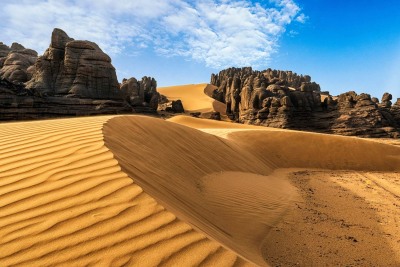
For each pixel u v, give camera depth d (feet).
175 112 225.76
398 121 183.83
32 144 20.04
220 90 311.47
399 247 20.52
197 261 9.94
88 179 14.55
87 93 130.72
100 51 143.13
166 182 19.36
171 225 11.69
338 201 33.50
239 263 10.18
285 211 26.78
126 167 16.65
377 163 69.41
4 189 13.96
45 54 136.67
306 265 16.92
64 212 12.09
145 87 248.32
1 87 102.47
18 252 10.02
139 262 9.62
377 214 28.84
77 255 9.85
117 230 11.07
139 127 30.42
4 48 207.62
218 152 41.83
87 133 21.90
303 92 184.75
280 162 64.28
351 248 19.92
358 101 177.37
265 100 180.45
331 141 75.31
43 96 115.24
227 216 20.98
